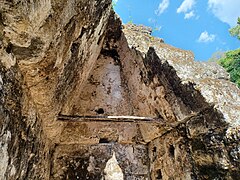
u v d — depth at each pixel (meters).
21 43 1.12
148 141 3.18
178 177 2.48
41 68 1.36
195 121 2.20
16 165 1.39
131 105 3.28
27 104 1.51
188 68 2.35
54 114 2.09
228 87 2.16
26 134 1.56
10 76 1.18
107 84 3.35
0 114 1.06
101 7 2.16
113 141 3.19
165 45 2.65
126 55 3.20
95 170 3.00
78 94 2.99
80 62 2.25
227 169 1.88
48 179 2.75
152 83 2.65
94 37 2.43
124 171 3.07
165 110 2.53
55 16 1.21
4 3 0.89
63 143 3.03
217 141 1.95
